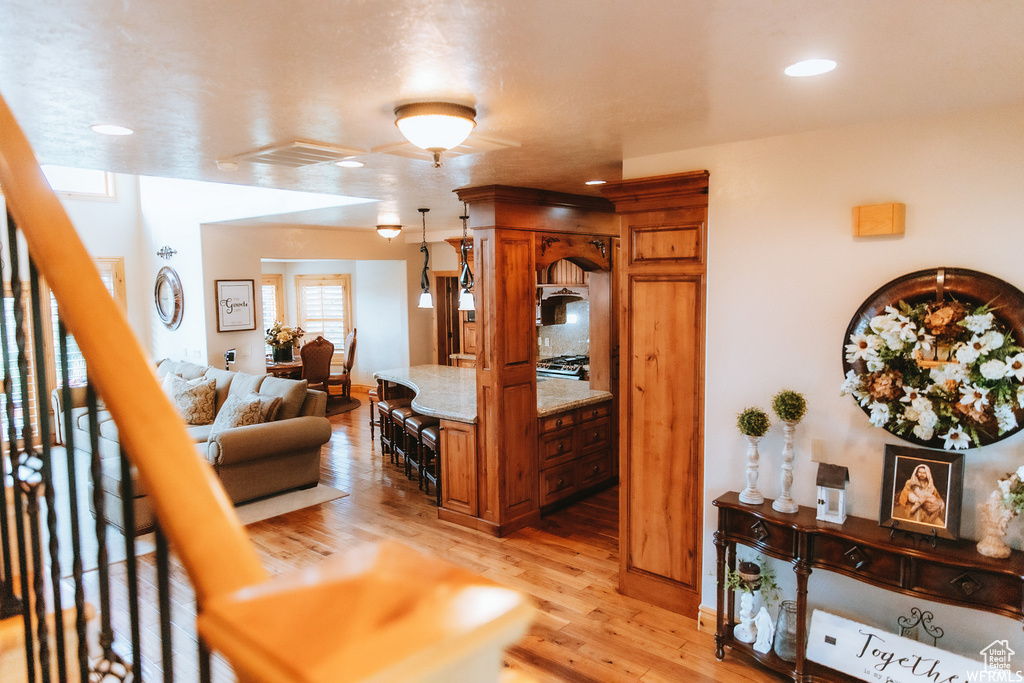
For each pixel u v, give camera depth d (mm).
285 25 1658
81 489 5723
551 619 3615
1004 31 1743
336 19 1617
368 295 11133
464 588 388
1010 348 2424
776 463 3215
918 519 2652
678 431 3580
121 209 8953
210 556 598
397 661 325
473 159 3576
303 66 1987
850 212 2916
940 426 2607
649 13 1604
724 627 3227
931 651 2643
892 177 2799
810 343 3072
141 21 1618
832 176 2951
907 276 2734
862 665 2783
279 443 5617
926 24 1691
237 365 8312
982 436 2562
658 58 1953
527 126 2836
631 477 3803
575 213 5344
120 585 3883
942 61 1999
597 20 1648
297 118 2633
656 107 2533
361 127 2793
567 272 7582
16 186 849
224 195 7387
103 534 1046
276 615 369
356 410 9867
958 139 2635
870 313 2830
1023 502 2354
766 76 2139
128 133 2867
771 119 2750
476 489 4977
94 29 1668
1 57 1873
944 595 2492
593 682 3041
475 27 1688
